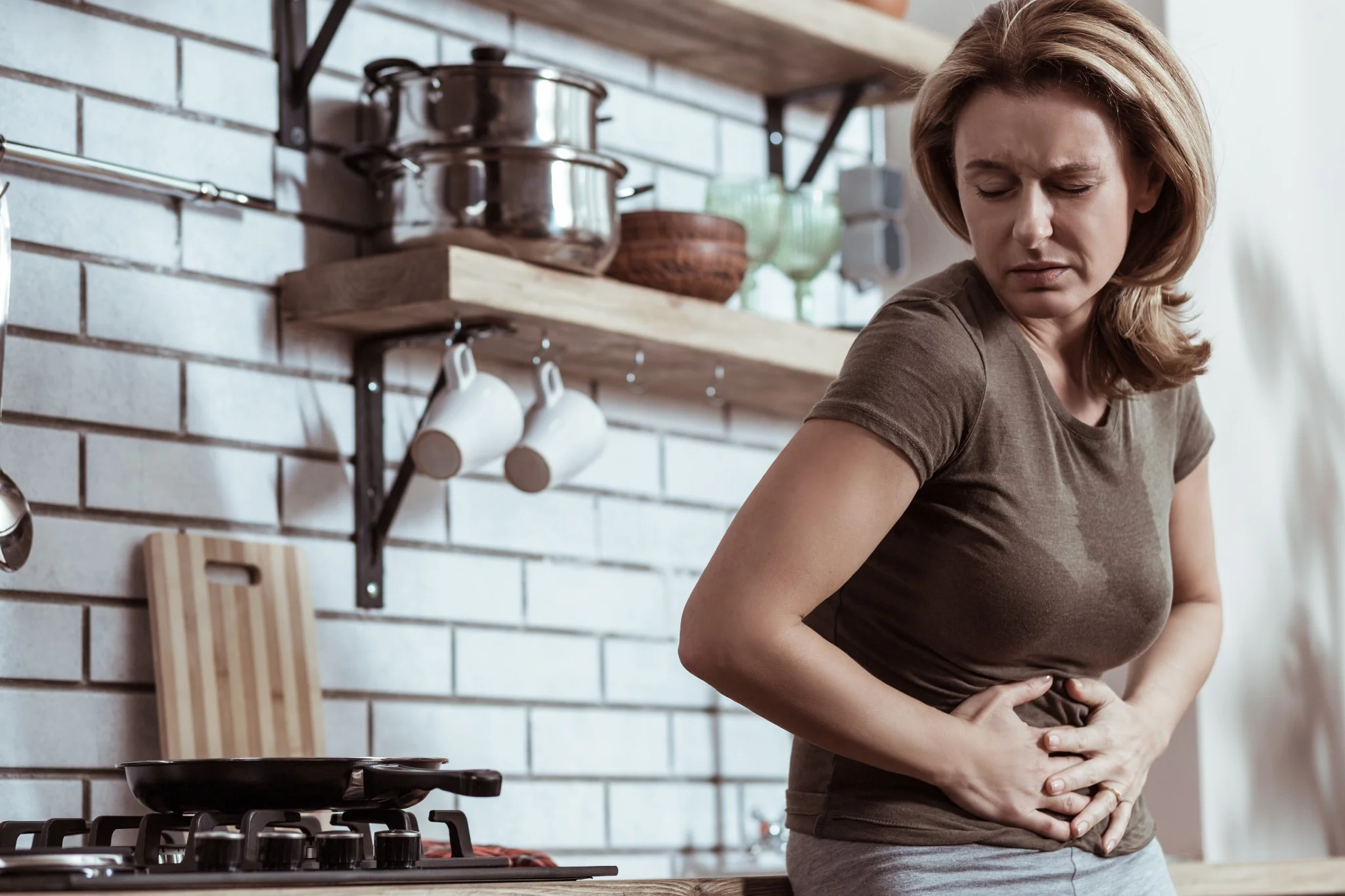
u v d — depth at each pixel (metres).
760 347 2.19
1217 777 2.37
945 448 1.22
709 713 2.41
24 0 1.73
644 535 2.35
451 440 1.83
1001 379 1.26
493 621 2.14
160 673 1.75
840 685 1.19
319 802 1.25
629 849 2.27
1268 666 2.51
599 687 2.26
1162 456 1.40
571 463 1.97
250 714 1.82
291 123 1.95
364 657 1.98
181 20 1.87
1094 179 1.24
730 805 2.42
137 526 1.78
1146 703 1.46
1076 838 1.29
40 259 1.72
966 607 1.25
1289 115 2.73
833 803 1.30
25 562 1.53
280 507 1.91
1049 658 1.31
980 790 1.25
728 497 2.48
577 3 2.22
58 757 1.69
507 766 2.13
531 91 1.89
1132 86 1.23
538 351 2.12
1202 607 1.60
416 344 2.00
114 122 1.79
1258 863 2.12
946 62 1.31
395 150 1.91
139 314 1.80
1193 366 1.37
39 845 1.29
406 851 1.21
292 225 1.95
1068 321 1.34
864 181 2.53
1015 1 1.29
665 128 2.43
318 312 1.90
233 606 1.82
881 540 1.29
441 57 2.14
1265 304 2.62
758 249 2.33
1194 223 1.31
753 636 1.17
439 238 1.86
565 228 1.88
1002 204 1.26
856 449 1.19
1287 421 2.63
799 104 2.63
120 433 1.77
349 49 2.03
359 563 1.98
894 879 1.25
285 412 1.93
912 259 2.78
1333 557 2.70
